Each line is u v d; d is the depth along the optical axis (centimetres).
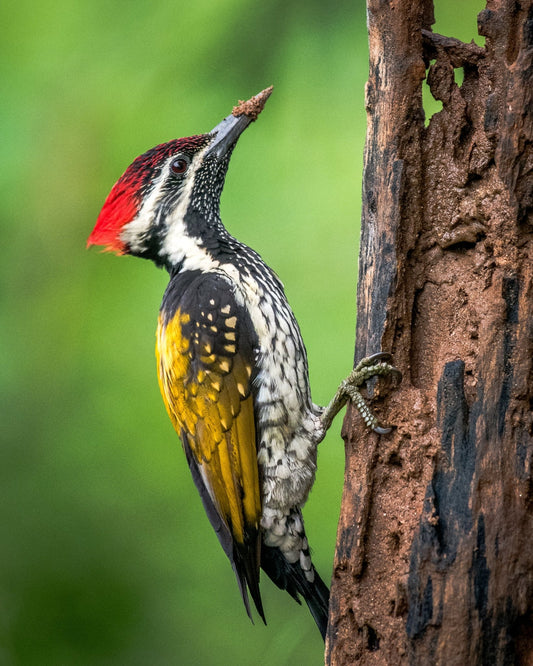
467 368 642
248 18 1107
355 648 666
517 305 630
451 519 614
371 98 693
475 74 673
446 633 602
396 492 666
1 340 1172
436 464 630
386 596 654
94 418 1160
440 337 675
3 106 1158
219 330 841
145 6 1142
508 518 604
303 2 1105
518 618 596
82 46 1157
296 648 1176
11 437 1170
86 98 1150
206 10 1112
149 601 1184
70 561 1177
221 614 1191
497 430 617
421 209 680
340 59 1103
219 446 844
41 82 1159
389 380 681
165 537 1172
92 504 1177
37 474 1175
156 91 1130
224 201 1137
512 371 621
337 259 1101
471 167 661
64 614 1177
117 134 1136
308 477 844
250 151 1134
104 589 1177
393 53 680
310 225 1112
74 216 1159
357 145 1103
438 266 680
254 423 840
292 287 1099
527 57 630
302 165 1118
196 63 1120
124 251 943
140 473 1158
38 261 1172
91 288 1170
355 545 670
